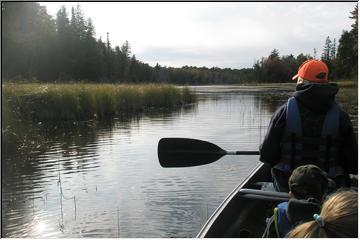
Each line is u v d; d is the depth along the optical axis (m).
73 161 7.84
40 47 53.25
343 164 3.19
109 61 67.94
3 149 9.03
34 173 6.93
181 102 23.94
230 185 5.89
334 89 3.03
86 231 4.42
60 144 9.80
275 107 20.61
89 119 15.70
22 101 13.78
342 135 3.10
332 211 1.61
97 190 5.86
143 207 5.07
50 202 5.38
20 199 5.52
